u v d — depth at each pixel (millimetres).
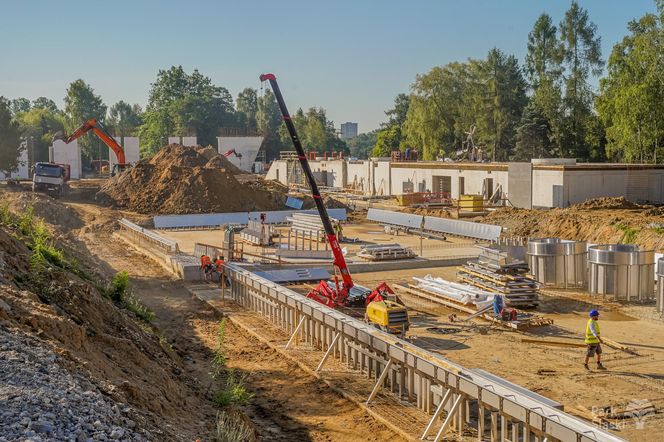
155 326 20828
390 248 34812
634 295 26078
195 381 16078
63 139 103750
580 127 85562
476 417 14867
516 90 98375
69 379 9672
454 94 99188
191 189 57875
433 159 99750
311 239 41188
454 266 34406
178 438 10219
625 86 66625
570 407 15414
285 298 21578
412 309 25234
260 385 17219
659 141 66688
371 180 76562
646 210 42625
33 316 11734
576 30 84375
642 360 18922
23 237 22188
